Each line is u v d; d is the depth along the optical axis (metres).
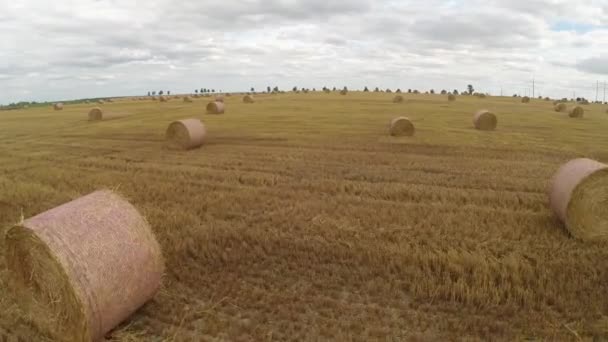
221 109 35.47
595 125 27.31
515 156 16.53
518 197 10.89
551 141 20.08
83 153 18.42
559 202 8.79
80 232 5.47
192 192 11.76
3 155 18.39
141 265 5.88
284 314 5.82
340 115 32.84
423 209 10.00
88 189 12.17
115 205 6.05
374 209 10.03
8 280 6.62
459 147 18.42
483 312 5.86
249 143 20.17
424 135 21.94
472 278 6.62
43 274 5.38
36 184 12.79
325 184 12.41
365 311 5.95
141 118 33.69
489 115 24.27
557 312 5.81
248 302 6.16
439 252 7.41
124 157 17.19
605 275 6.74
